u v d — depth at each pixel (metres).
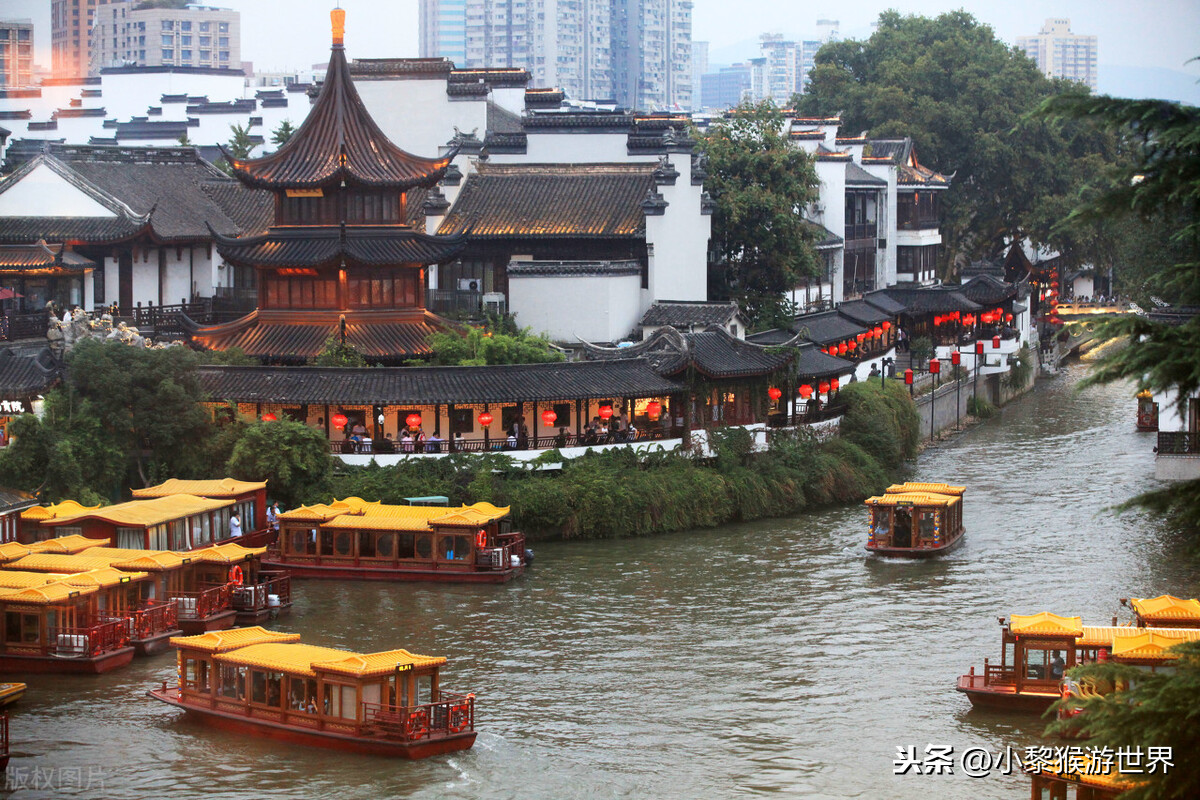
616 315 92.69
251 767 46.09
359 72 108.69
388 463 75.44
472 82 108.38
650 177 99.62
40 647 55.16
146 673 55.25
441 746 47.25
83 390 72.94
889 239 137.62
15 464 67.94
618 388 78.62
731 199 102.31
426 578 67.94
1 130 116.88
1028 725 49.56
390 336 86.25
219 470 74.88
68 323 75.00
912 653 56.91
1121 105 27.38
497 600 64.69
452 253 88.00
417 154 108.81
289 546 69.50
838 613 62.34
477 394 75.88
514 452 76.44
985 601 63.91
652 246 95.31
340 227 85.06
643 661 56.25
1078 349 161.12
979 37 173.50
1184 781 26.75
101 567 58.34
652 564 70.62
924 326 128.38
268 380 77.31
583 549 73.81
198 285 102.69
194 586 61.28
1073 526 77.94
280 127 151.12
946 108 154.00
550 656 56.88
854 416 92.62
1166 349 27.39
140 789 44.47
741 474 81.56
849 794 44.44
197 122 153.75
